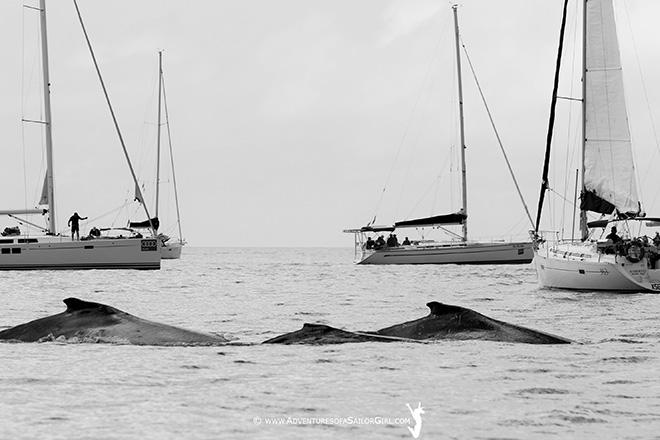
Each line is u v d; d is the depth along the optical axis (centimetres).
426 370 2628
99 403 2195
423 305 5741
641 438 1894
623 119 8238
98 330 3175
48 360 2775
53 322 3228
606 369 2712
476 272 11288
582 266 7156
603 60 8281
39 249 10438
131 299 6328
